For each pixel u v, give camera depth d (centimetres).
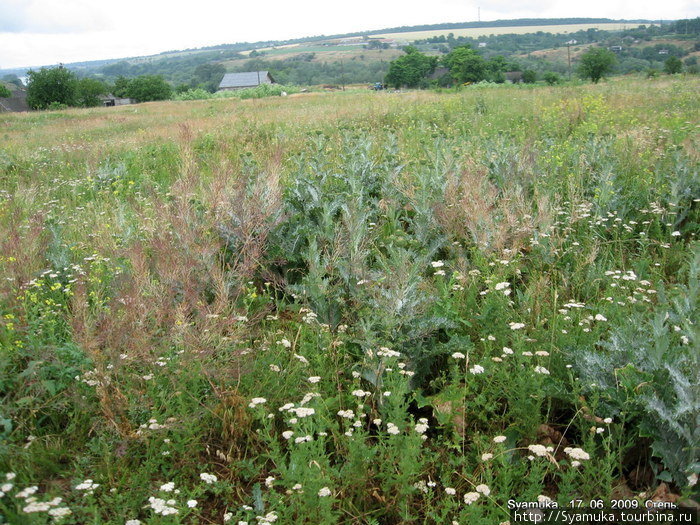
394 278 363
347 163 659
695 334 274
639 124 1195
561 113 1438
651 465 285
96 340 312
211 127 1645
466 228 553
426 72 10656
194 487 292
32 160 1187
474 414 331
